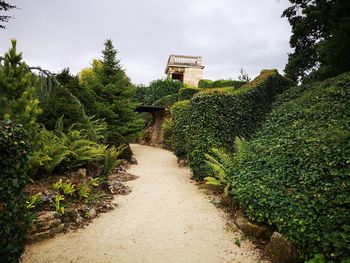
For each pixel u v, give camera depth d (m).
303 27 16.70
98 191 7.19
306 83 14.89
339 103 8.74
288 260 4.01
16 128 3.38
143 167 11.45
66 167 7.49
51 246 4.57
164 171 10.70
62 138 7.61
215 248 4.66
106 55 15.18
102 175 8.62
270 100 14.45
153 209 6.45
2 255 3.04
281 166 6.09
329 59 11.45
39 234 4.72
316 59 17.03
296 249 4.02
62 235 4.97
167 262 4.22
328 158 5.41
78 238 4.90
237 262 4.22
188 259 4.31
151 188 8.20
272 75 15.38
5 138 3.13
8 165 3.21
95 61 17.38
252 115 12.38
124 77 15.57
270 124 10.67
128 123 15.13
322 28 15.98
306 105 10.12
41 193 5.68
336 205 4.21
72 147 7.61
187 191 7.97
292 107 10.74
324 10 14.20
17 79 5.89
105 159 8.86
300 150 6.25
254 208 5.19
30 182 6.20
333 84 10.38
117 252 4.48
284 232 4.30
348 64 11.02
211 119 9.73
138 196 7.38
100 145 9.49
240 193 5.80
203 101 9.98
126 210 6.34
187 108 12.38
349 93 8.97
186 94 19.84
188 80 29.11
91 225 5.45
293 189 5.05
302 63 17.78
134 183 8.66
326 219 4.00
